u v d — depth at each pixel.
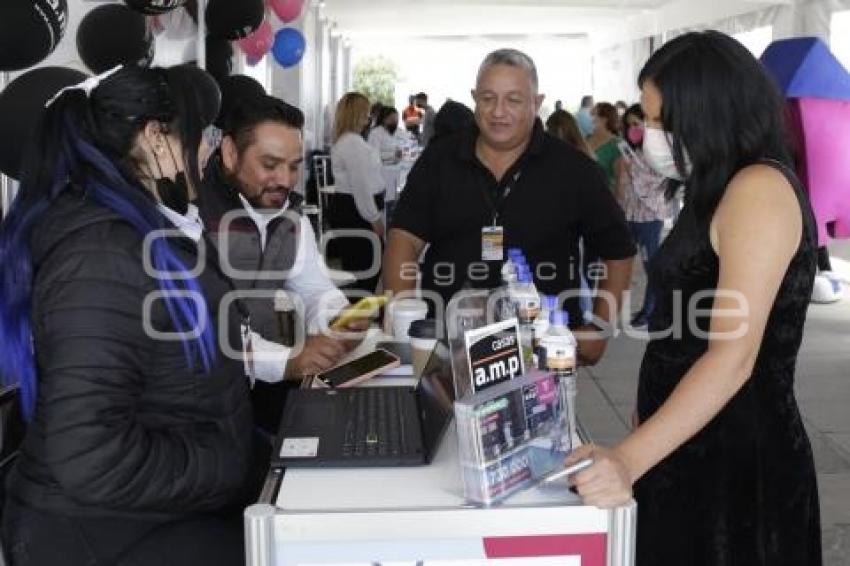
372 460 1.35
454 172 2.47
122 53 2.85
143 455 1.23
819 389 4.25
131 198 1.24
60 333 1.18
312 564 1.19
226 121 2.13
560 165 2.44
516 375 1.34
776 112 1.31
